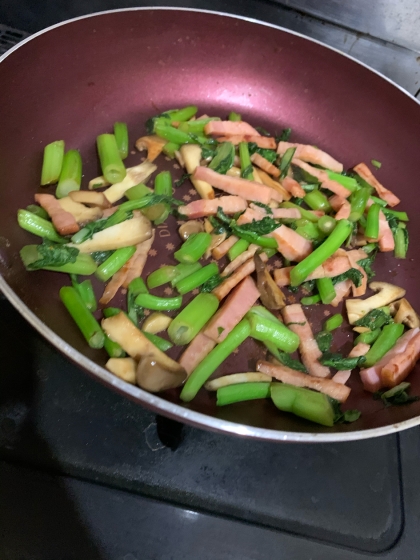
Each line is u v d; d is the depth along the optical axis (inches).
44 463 7.4
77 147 10.5
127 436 7.8
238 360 8.6
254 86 12.1
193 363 8.1
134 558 6.9
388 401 8.2
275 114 12.3
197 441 8.0
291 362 8.7
